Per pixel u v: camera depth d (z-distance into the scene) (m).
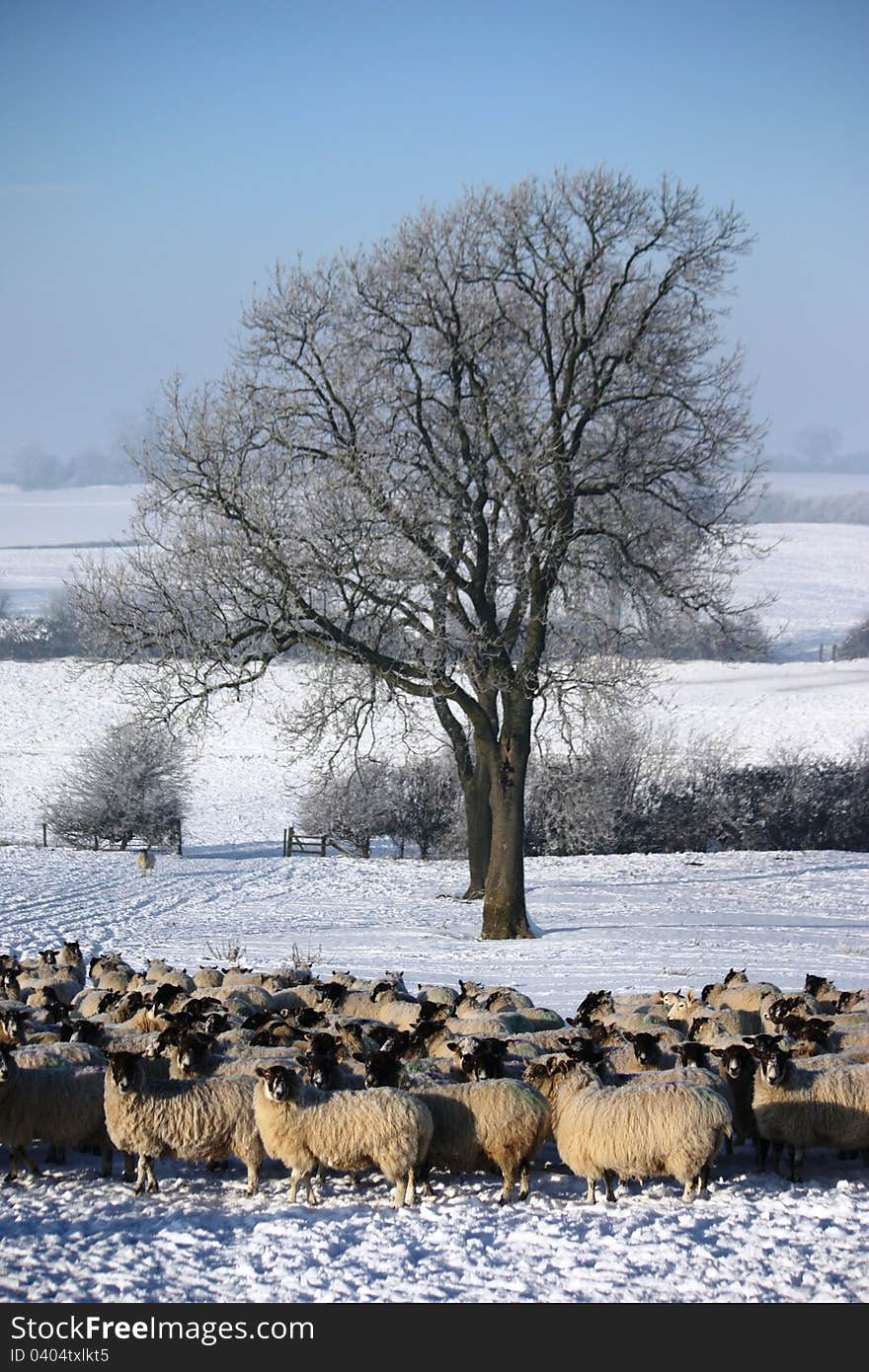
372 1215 14.57
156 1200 15.14
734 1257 13.16
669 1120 14.91
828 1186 16.05
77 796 73.88
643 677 48.84
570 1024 22.34
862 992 25.55
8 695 112.88
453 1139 15.45
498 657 43.28
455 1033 19.84
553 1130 16.12
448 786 70.56
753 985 26.05
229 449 42.06
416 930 44.31
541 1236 13.76
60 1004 22.64
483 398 43.34
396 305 43.50
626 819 67.62
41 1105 16.02
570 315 43.69
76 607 42.88
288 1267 12.75
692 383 43.69
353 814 70.19
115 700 110.94
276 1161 17.30
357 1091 15.23
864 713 96.44
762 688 106.44
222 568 40.78
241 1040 19.20
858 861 59.59
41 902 49.25
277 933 43.56
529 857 63.94
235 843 74.81
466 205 43.09
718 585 45.44
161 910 48.91
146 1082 15.52
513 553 43.16
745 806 68.00
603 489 43.31
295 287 43.44
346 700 43.81
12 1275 12.37
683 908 47.50
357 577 41.97
